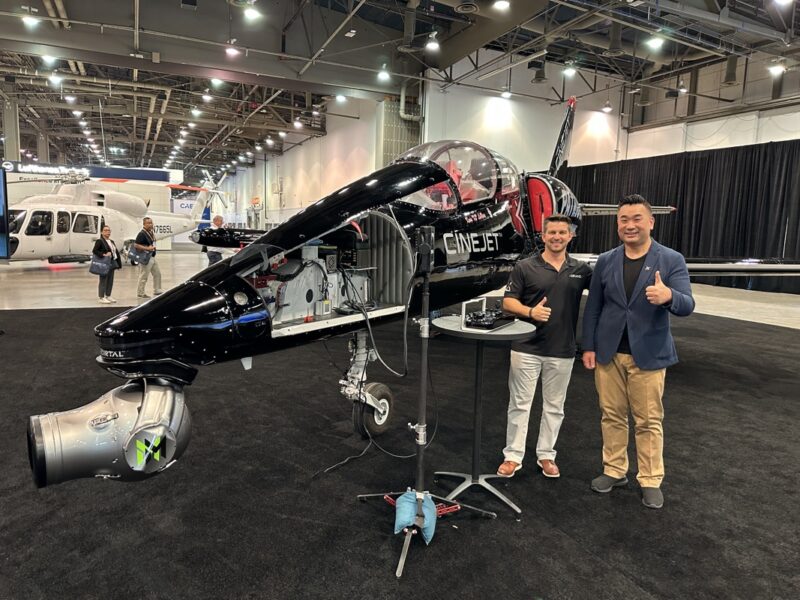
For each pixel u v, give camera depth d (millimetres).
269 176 27531
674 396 4012
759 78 13320
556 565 1940
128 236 14719
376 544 2066
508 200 3934
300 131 19422
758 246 12242
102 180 17797
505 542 2086
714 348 5707
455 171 3453
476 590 1801
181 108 19453
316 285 2672
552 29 11086
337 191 2812
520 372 2537
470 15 11367
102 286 7945
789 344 5934
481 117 14086
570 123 7234
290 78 11828
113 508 2318
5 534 2109
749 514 2312
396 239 2916
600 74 15266
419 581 1844
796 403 3854
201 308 2164
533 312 2363
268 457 2855
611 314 2436
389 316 2848
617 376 2465
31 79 15328
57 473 1873
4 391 3848
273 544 2057
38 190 16203
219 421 3385
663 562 1963
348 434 3193
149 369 2082
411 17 10820
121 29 9914
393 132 13500
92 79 14234
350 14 9688
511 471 2594
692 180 13430
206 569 1900
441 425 3359
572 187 16094
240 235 4207
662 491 2518
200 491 2479
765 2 10141
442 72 13297
